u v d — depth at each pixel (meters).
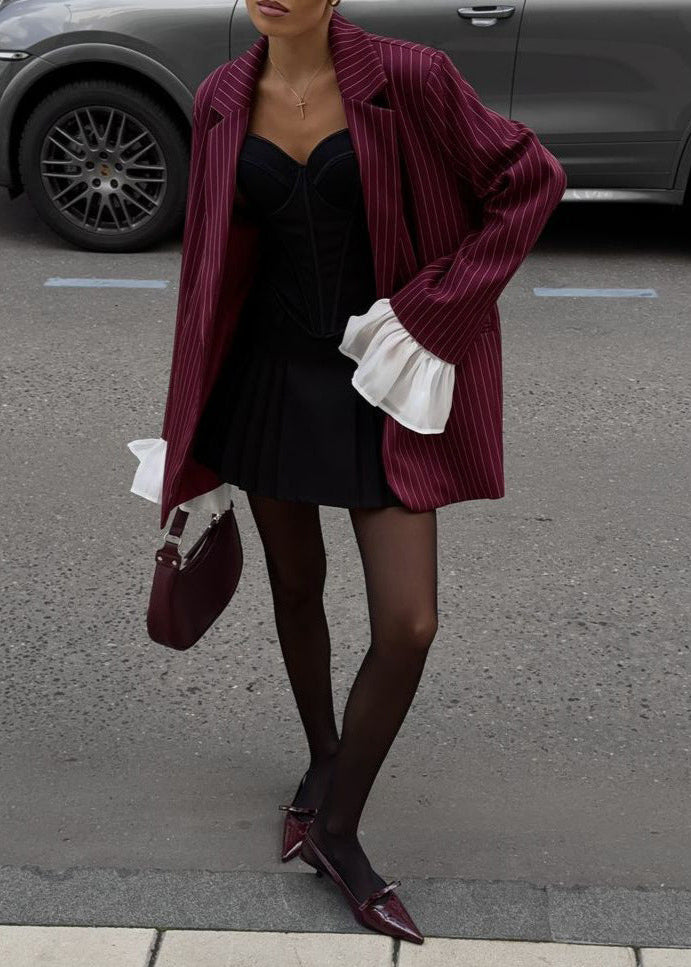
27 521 4.25
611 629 3.70
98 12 6.61
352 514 2.44
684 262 6.98
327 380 2.37
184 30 6.59
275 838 2.87
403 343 2.25
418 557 2.37
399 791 3.03
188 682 3.43
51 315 6.04
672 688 3.44
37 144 6.82
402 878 2.74
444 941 2.53
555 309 6.23
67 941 2.52
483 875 2.76
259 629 3.66
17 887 2.69
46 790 3.02
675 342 5.87
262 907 2.62
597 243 7.26
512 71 6.63
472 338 2.27
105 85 6.75
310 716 2.85
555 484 4.55
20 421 4.96
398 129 2.19
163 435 2.62
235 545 2.72
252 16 2.13
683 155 6.76
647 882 2.74
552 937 2.55
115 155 6.82
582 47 6.57
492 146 2.20
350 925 2.57
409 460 2.36
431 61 2.18
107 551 4.09
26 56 6.69
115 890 2.68
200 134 2.33
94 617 3.73
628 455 4.79
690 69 6.59
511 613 3.77
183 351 2.46
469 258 2.22
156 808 2.96
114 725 3.26
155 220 6.92
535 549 4.12
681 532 4.26
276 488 2.42
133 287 6.45
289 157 2.22
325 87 2.19
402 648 2.36
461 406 2.36
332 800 2.54
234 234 2.38
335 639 3.63
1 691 3.38
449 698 3.37
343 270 2.31
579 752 3.18
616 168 6.80
